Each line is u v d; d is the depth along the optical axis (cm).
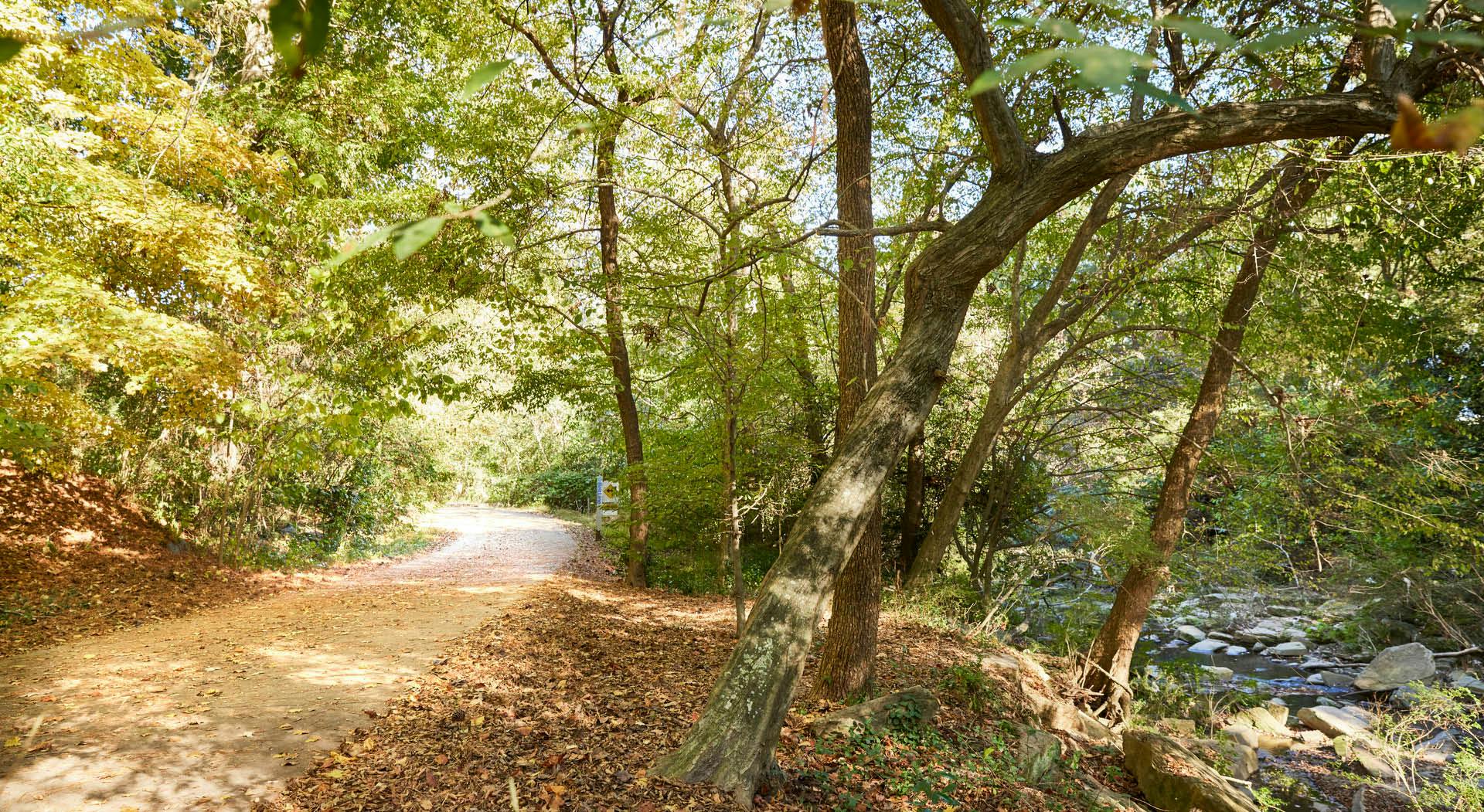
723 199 1236
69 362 878
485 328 1725
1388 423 1063
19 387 780
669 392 1426
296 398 1101
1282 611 1669
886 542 1708
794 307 953
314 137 1254
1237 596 1683
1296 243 1015
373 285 1041
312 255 1042
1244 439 1207
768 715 473
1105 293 1133
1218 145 446
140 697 651
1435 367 1184
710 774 466
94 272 872
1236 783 862
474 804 468
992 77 61
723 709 477
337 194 1297
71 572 1107
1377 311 992
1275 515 1185
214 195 1179
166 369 848
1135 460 1468
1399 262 995
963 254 478
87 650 824
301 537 1806
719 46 971
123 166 930
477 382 1482
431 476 2361
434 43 1259
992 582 1538
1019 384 1346
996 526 1453
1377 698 1212
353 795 482
